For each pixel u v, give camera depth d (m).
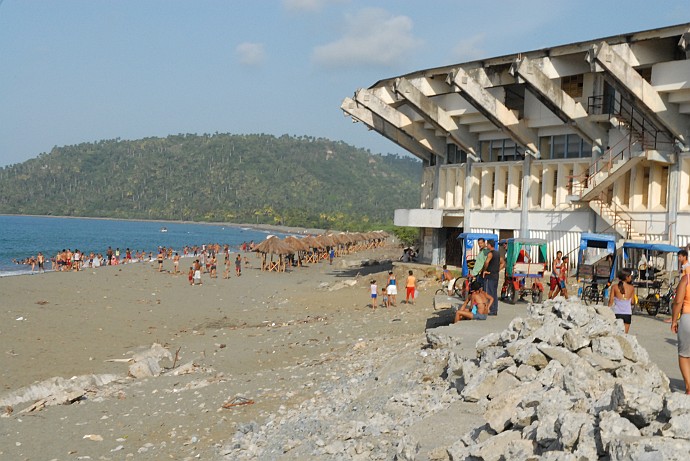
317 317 30.98
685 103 28.36
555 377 8.67
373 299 31.89
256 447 11.45
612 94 31.84
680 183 29.12
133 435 13.48
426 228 45.75
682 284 9.03
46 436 13.63
